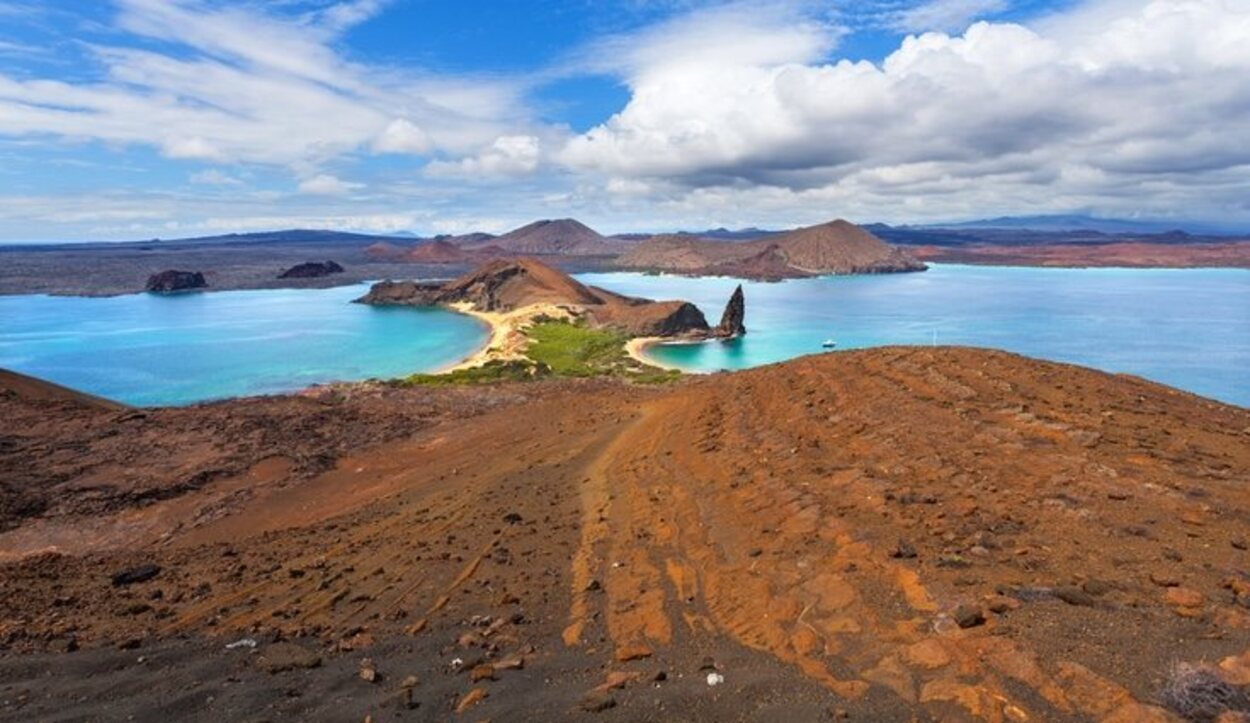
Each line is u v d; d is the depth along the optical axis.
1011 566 7.86
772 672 6.40
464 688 6.50
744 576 9.08
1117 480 10.20
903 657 6.31
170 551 14.84
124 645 7.77
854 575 8.26
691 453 17.34
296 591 10.16
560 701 6.13
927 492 10.87
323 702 6.22
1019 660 5.84
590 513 14.23
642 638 7.71
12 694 6.36
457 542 12.77
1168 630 6.05
